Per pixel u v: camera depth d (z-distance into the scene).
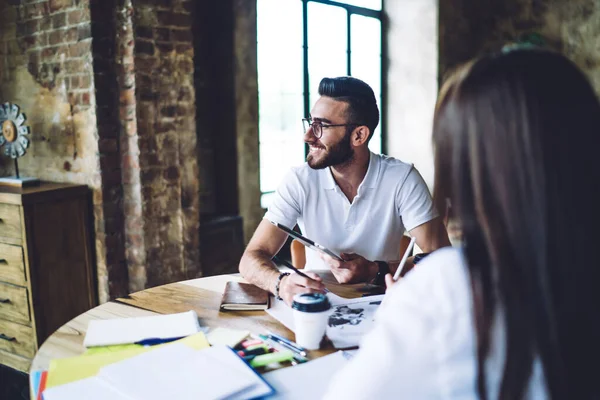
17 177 2.67
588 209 0.51
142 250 2.75
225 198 3.67
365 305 1.33
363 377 0.54
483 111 0.54
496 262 0.52
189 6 2.83
